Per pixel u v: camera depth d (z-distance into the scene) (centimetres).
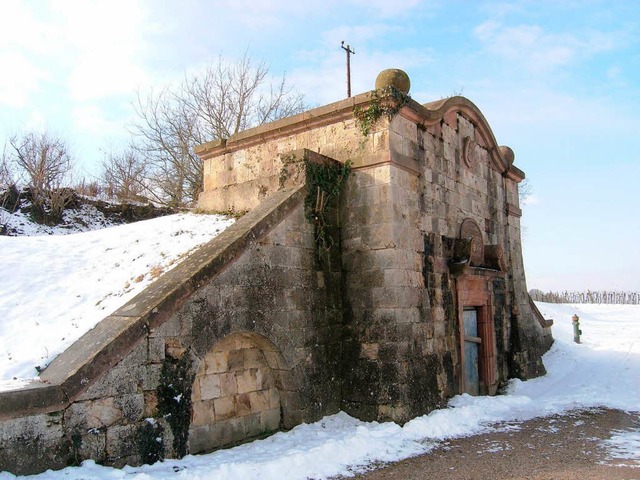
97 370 642
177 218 1352
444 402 1110
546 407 1214
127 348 677
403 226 1070
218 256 821
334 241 1075
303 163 1038
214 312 802
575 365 1775
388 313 1010
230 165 1354
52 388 596
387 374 989
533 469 749
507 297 1591
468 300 1303
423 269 1127
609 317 3309
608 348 2050
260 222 910
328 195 1072
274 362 941
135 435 673
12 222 1920
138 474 625
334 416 997
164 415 710
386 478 714
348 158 1111
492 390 1377
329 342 1027
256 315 877
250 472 686
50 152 2531
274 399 954
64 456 600
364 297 1042
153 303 725
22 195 2086
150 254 1087
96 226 2155
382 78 1091
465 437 937
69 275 1046
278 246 944
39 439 582
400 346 1001
